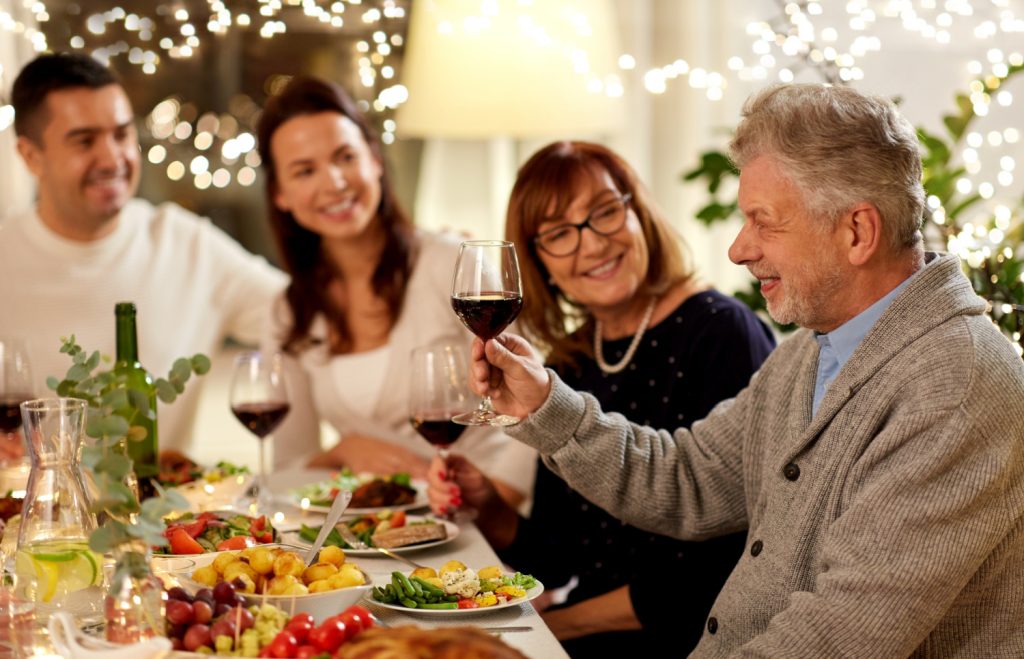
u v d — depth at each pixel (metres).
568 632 2.09
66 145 2.77
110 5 3.62
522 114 3.44
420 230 2.87
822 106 1.45
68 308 2.96
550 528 2.29
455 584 1.49
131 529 1.13
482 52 3.44
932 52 3.64
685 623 2.03
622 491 1.77
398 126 3.62
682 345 2.16
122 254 3.01
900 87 3.68
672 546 2.10
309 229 2.79
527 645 1.34
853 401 1.46
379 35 3.34
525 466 2.47
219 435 4.04
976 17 3.54
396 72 3.84
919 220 1.47
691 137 3.98
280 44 3.84
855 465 1.43
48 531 1.32
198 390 3.14
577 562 2.23
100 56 3.64
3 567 1.47
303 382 2.86
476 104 3.45
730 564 2.04
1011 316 2.10
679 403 2.14
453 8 3.46
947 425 1.35
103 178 2.83
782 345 1.72
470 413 1.74
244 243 4.00
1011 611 1.41
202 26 3.71
